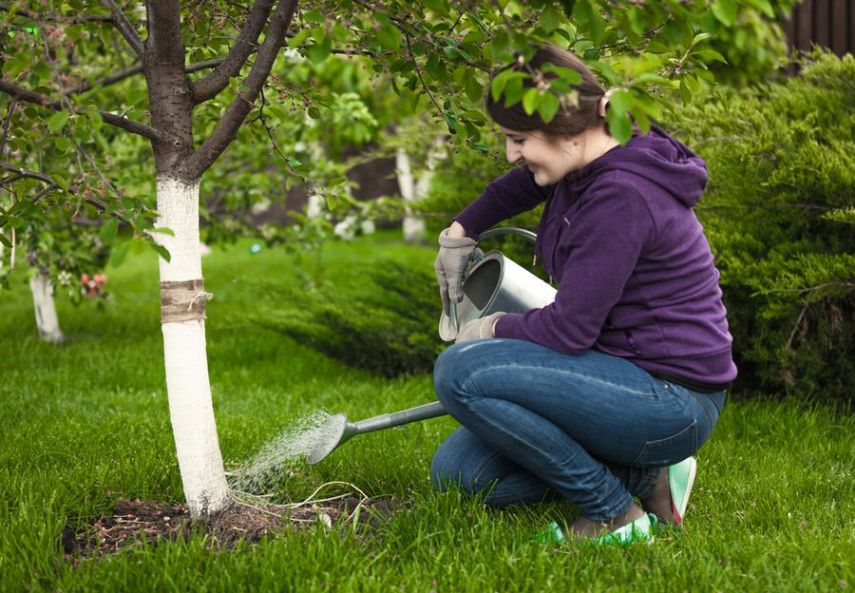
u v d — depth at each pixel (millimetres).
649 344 2525
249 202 6844
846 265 4008
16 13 2439
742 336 4590
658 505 2918
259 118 3086
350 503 3102
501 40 2156
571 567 2479
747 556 2570
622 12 2318
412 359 5543
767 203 4363
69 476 3252
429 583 2373
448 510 2807
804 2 6828
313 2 2758
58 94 2590
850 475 3455
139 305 8633
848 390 4414
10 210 2666
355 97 6680
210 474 2832
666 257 2473
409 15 2693
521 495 2877
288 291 6203
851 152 4188
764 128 4414
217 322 7547
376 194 16844
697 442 2629
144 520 2941
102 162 3029
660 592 2357
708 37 2639
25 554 2531
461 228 2938
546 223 2676
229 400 5035
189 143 2719
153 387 5488
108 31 3020
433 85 2990
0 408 4656
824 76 4660
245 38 2752
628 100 1990
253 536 2770
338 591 2330
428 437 3963
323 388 5316
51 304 6918
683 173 2477
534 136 2451
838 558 2539
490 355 2557
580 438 2584
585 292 2426
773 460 3641
